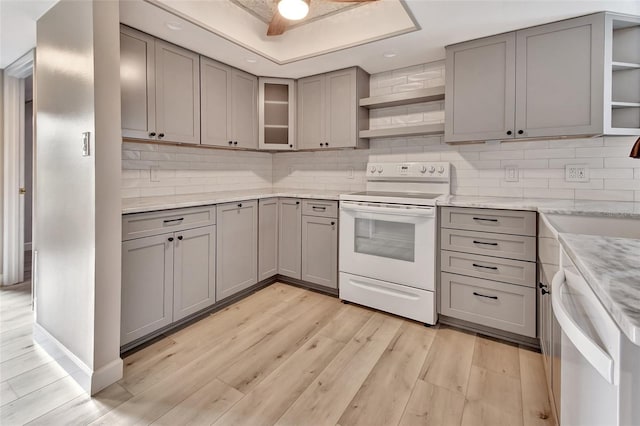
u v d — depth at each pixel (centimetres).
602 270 62
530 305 203
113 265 170
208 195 285
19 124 308
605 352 54
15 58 276
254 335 222
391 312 251
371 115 319
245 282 284
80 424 143
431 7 195
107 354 169
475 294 222
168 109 246
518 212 203
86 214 167
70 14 175
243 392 165
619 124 215
